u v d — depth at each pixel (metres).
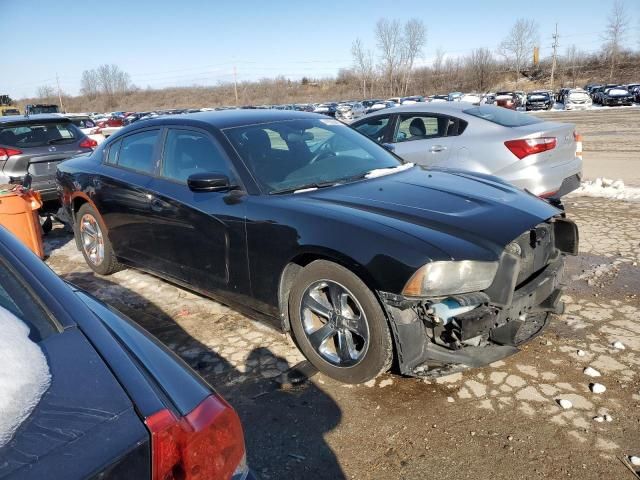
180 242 3.71
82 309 1.56
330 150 3.84
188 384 1.39
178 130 3.90
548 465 2.25
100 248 4.85
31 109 34.81
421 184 3.39
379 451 2.38
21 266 1.64
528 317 3.08
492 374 2.96
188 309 4.08
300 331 3.07
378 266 2.55
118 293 4.50
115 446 1.07
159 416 1.17
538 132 5.55
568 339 3.33
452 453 2.34
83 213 4.94
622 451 2.32
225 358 3.28
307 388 2.90
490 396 2.75
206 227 3.43
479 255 2.52
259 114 4.02
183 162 3.79
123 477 1.06
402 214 2.84
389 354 2.68
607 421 2.51
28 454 1.02
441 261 2.45
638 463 2.24
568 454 2.31
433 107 6.57
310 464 2.32
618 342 3.23
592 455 2.30
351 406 2.71
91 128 22.75
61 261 5.59
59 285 1.64
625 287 4.15
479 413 2.61
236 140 3.53
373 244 2.59
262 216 3.08
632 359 3.07
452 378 2.93
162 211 3.79
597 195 7.48
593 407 2.63
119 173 4.32
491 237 2.64
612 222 6.06
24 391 1.15
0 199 5.00
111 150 4.62
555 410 2.61
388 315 2.58
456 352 2.69
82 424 1.11
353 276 2.70
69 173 4.98
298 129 3.92
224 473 1.28
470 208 2.94
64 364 1.29
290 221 2.94
